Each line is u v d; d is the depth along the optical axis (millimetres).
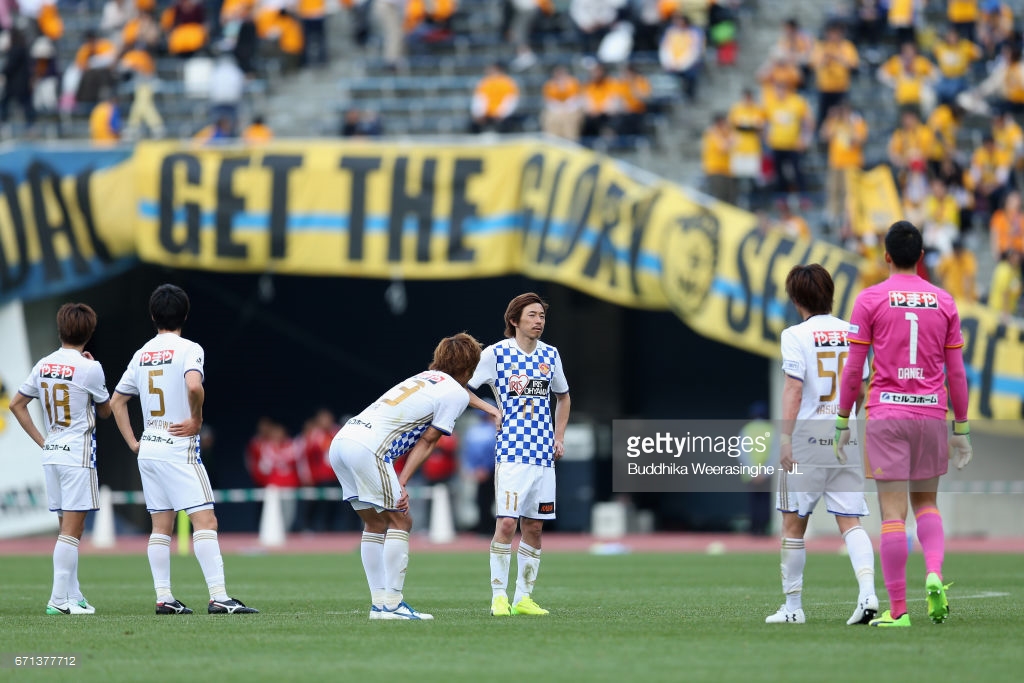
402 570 37781
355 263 91062
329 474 102250
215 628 35531
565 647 31250
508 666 28250
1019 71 106625
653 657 29484
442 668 28000
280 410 111750
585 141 101625
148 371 39625
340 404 111875
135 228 91875
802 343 35312
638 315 109188
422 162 91000
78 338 40719
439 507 94188
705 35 111312
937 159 97062
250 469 108812
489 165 90438
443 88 110375
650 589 52000
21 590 51969
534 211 89562
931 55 110312
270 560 73625
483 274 90062
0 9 114188
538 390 38656
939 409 34344
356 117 101062
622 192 88688
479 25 117625
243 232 91625
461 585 54438
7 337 92875
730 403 107750
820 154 102812
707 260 87438
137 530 102000
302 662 28953
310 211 91500
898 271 34781
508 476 38531
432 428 36719
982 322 85938
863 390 36156
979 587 51250
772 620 36656
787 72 97875
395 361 111500
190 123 110312
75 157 92312
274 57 114188
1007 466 89625
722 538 97000
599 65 102438
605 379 103375
